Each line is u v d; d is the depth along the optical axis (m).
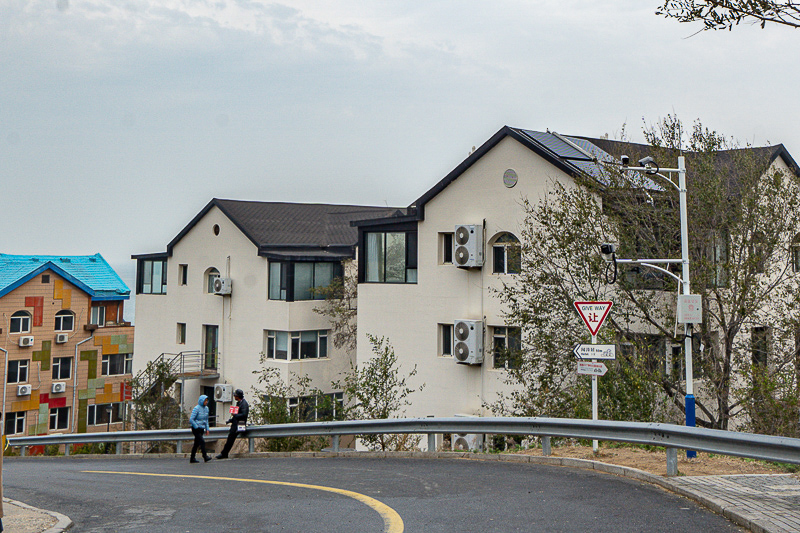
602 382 17.31
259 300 35.00
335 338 34.84
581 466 12.56
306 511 9.77
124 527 9.26
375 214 40.50
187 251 38.62
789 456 8.98
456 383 26.38
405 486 11.61
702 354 19.58
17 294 40.75
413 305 27.77
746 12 8.91
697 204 19.53
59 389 41.91
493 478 11.93
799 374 18.11
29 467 20.89
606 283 19.72
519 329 24.61
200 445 18.66
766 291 19.64
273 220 37.50
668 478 10.54
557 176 23.52
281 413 26.28
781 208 19.30
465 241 25.53
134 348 40.91
